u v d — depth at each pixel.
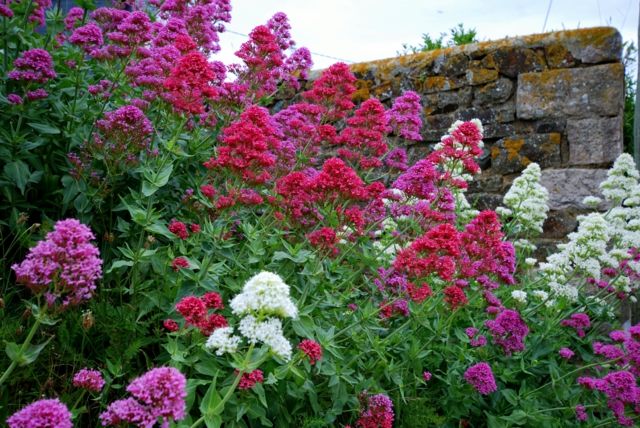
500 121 7.41
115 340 3.38
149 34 4.55
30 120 4.33
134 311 3.65
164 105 4.40
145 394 2.11
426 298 4.18
